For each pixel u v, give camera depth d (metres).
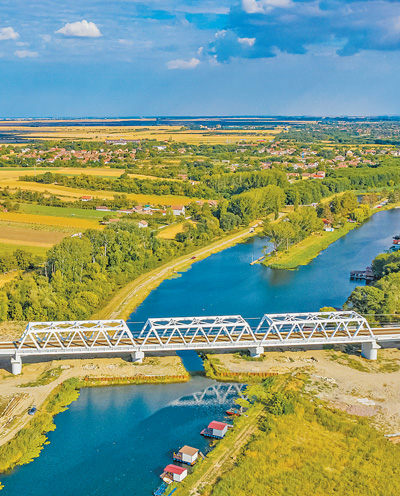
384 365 160.62
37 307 188.75
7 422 127.38
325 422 126.50
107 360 162.38
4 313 186.62
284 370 156.12
